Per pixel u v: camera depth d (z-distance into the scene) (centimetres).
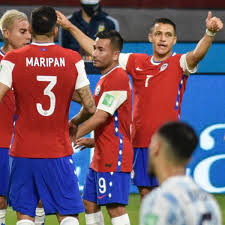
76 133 1803
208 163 2850
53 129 1636
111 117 1852
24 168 1642
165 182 973
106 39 1845
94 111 1692
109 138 1855
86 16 3106
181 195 942
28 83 1603
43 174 1641
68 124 1678
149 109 1950
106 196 1855
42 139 1631
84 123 1805
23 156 1636
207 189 2853
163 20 1958
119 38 1862
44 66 1605
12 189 1669
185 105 2841
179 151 989
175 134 993
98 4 3100
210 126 2848
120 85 1833
